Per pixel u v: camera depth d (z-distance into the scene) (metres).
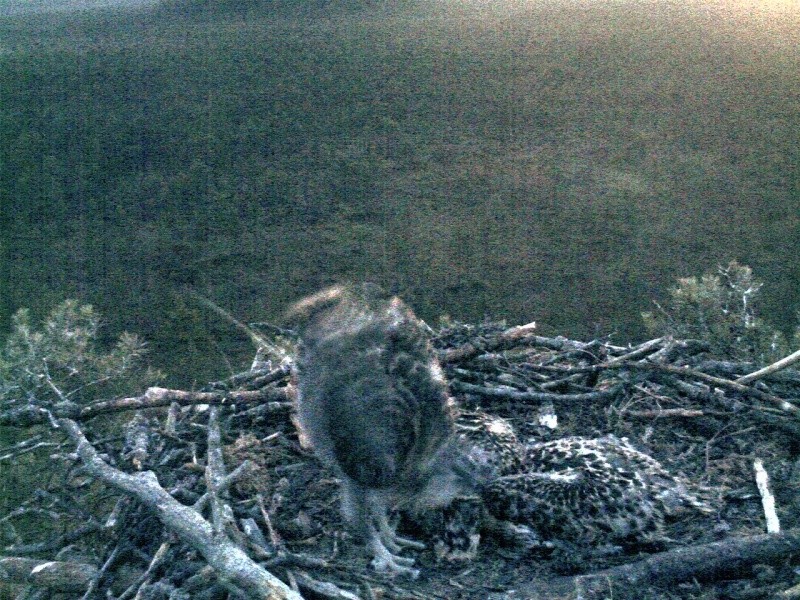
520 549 1.42
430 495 1.39
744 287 2.20
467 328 1.81
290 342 1.91
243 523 1.36
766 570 1.33
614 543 1.40
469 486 1.42
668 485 1.44
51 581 1.38
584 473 1.43
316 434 1.36
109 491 1.62
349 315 1.38
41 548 1.46
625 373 1.77
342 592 1.26
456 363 1.72
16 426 1.63
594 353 1.79
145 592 1.25
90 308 2.19
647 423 1.68
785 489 1.52
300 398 1.40
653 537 1.39
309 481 1.52
